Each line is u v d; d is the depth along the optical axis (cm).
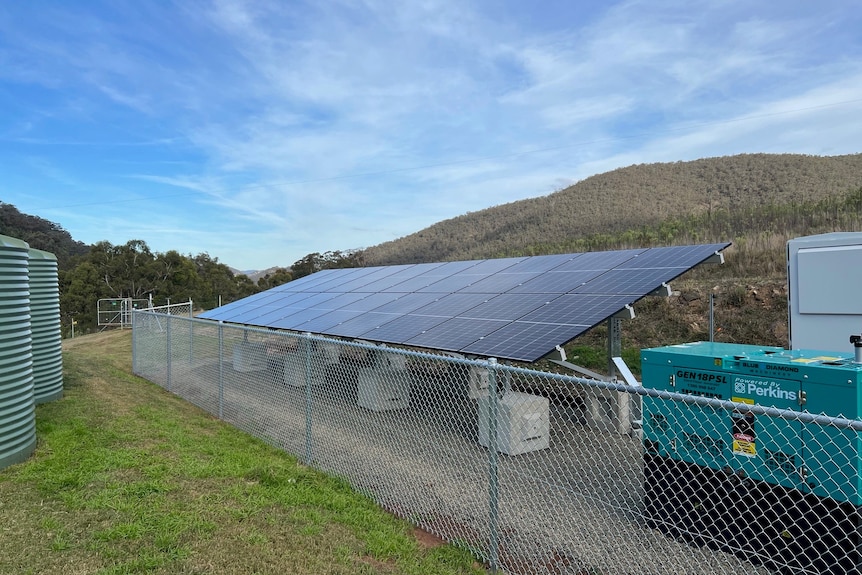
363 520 439
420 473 565
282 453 630
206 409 873
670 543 420
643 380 462
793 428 372
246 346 1102
